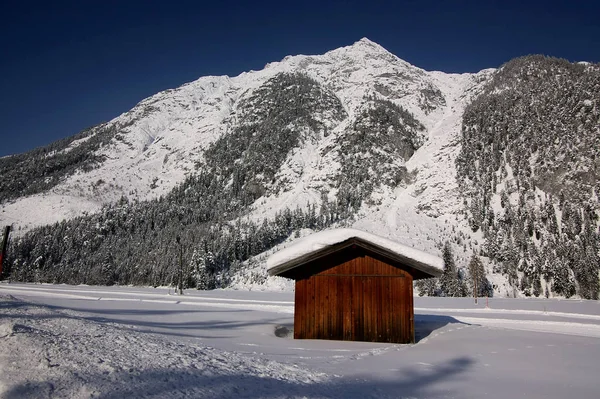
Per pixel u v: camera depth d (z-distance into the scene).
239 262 97.56
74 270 105.94
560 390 7.62
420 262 15.38
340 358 10.84
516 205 90.25
